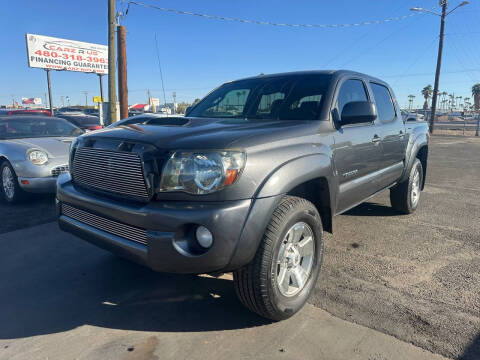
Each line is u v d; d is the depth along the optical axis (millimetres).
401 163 4891
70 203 2992
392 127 4504
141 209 2402
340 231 4707
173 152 2389
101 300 3072
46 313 2881
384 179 4410
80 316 2842
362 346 2463
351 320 2754
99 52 30516
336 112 3459
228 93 4188
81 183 3004
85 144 2908
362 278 3410
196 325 2719
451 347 2439
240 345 2486
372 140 3910
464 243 4297
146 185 2422
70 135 7109
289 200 2676
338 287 3244
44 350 2445
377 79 4656
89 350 2443
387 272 3533
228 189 2344
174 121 3166
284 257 2721
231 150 2393
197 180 2334
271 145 2623
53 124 7273
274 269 2541
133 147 2508
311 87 3676
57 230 4750
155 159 2412
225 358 2363
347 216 5383
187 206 2334
